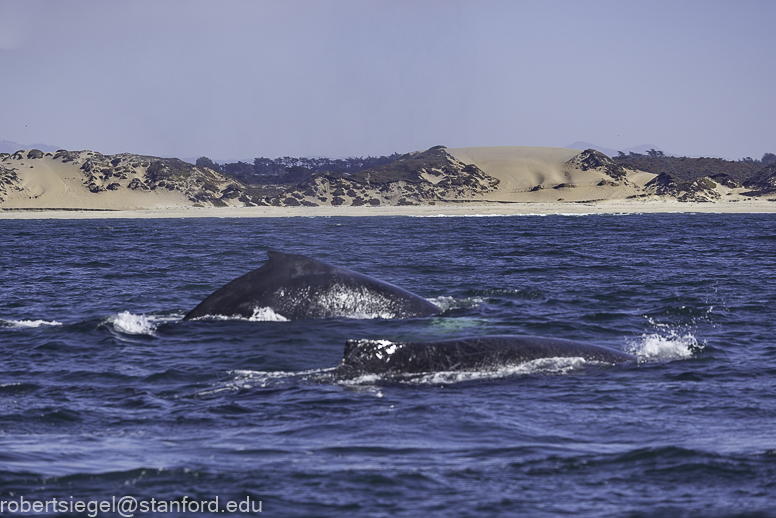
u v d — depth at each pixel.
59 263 144.12
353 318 67.44
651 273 116.94
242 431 39.59
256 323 66.31
